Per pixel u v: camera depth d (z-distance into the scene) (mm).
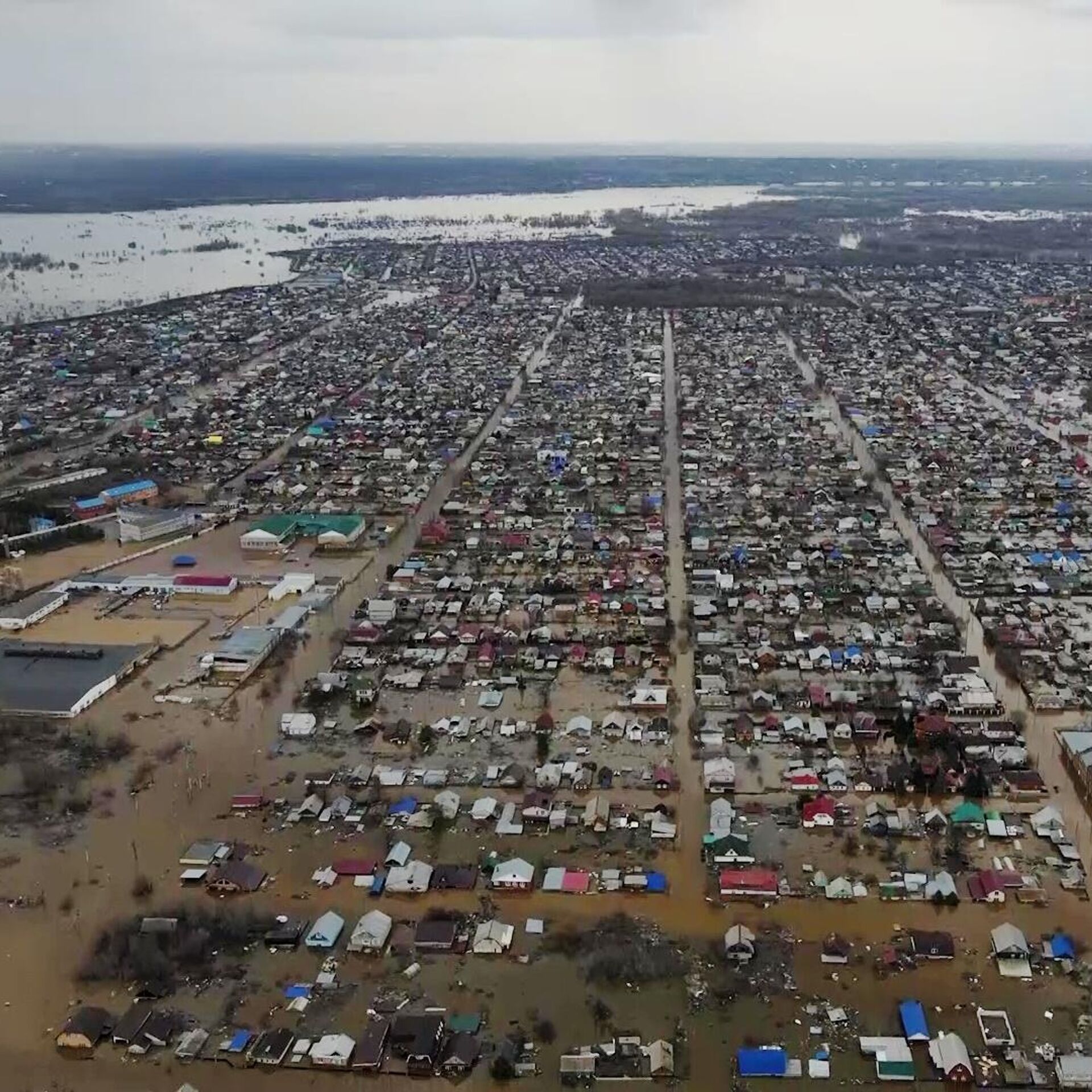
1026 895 81625
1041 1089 65750
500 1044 69250
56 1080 67500
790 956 76562
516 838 90562
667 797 95938
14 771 100125
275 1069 68188
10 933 79562
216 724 108688
